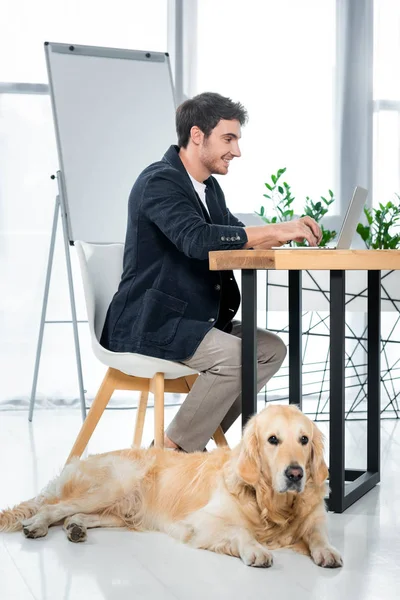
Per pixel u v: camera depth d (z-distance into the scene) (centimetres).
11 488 254
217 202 281
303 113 446
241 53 438
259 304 443
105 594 164
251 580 173
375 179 451
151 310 250
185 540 196
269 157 443
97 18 418
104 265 280
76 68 385
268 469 188
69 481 215
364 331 440
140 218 261
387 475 278
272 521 192
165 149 394
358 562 185
